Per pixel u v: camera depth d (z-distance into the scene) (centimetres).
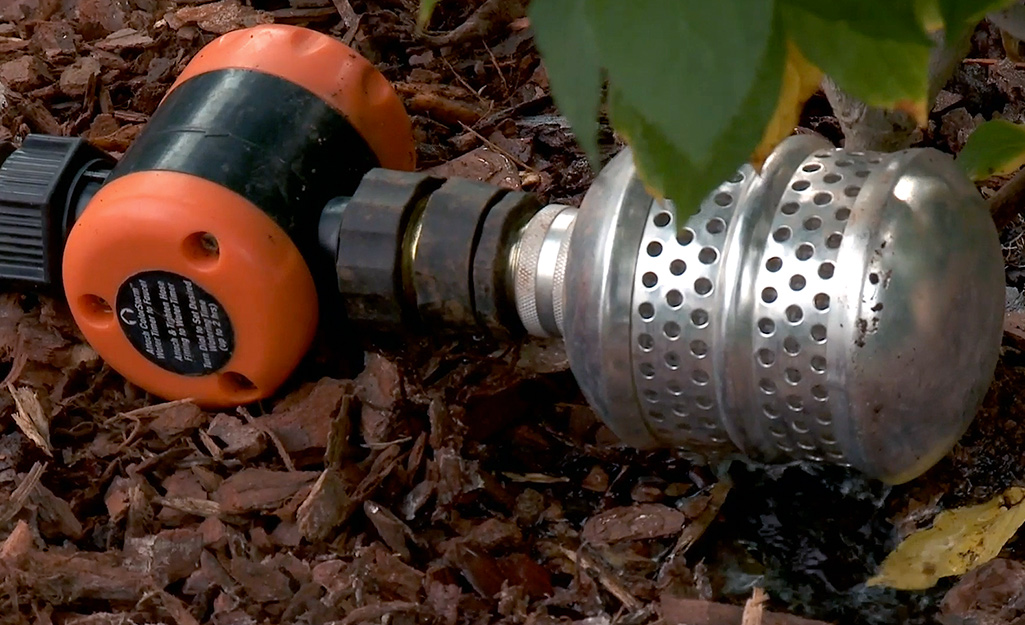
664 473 65
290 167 64
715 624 60
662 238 59
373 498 64
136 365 65
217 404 65
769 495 64
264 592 61
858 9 39
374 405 65
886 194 58
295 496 63
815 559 63
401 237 63
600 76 35
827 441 59
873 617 61
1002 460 64
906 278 57
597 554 63
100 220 63
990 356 59
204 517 63
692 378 60
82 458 65
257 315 63
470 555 62
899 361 57
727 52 33
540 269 62
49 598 61
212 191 63
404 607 60
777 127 52
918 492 64
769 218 59
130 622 60
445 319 64
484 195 63
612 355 60
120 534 63
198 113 64
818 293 58
